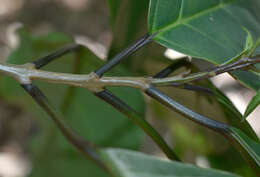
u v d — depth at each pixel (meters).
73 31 1.58
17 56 0.54
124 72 0.51
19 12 1.58
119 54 0.43
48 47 0.53
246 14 0.48
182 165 0.41
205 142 0.53
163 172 0.41
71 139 0.42
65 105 0.55
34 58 0.54
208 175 0.41
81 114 0.54
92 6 1.64
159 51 0.51
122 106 0.43
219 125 0.42
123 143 0.54
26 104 0.57
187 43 0.44
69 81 0.43
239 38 0.46
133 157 0.41
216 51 0.44
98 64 0.50
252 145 0.43
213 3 0.47
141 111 0.52
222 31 0.46
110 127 0.54
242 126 0.44
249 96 0.84
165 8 0.44
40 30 1.55
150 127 0.44
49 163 0.54
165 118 0.57
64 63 0.51
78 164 0.54
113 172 0.41
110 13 0.47
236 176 0.41
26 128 1.38
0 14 1.55
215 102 0.47
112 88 0.52
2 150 1.33
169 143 0.82
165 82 0.42
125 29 0.48
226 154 0.52
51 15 1.60
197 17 0.45
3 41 1.40
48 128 0.55
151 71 0.53
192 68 0.47
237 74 0.43
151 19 0.44
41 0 1.62
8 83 0.55
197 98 0.49
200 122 0.42
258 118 0.92
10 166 1.30
